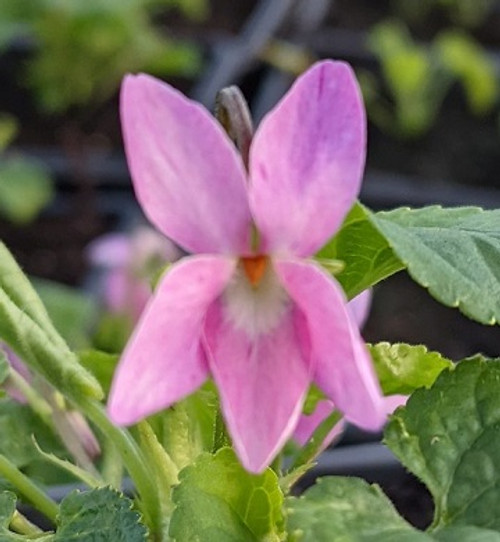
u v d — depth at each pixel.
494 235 0.08
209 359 0.06
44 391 0.10
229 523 0.07
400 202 0.27
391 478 0.15
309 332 0.06
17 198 0.26
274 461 0.08
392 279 0.25
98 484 0.09
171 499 0.07
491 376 0.08
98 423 0.08
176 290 0.06
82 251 0.27
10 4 0.27
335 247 0.08
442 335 0.23
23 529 0.09
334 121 0.06
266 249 0.07
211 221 0.06
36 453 0.10
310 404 0.09
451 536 0.07
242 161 0.07
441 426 0.08
